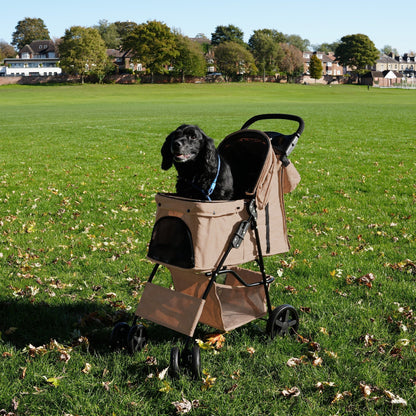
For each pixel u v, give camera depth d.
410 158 15.18
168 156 3.88
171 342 4.04
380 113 36.72
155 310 3.73
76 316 4.58
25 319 4.52
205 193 3.80
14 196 10.03
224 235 3.58
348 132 23.59
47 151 17.52
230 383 3.44
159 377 3.45
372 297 4.92
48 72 160.12
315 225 7.77
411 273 5.59
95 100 66.19
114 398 3.24
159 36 122.19
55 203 9.45
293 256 6.34
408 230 7.34
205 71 131.25
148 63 122.50
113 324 4.47
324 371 3.56
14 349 3.90
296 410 3.12
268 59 141.12
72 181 11.81
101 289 5.27
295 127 26.38
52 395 3.26
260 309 4.21
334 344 3.94
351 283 5.33
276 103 55.28
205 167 3.72
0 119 32.94
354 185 11.03
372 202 9.35
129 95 81.38
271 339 4.07
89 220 8.15
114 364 3.66
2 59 183.00
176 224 3.51
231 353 3.85
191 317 3.54
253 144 4.16
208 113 37.12
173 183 11.66
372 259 6.10
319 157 15.75
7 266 6.00
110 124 28.52
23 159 15.58
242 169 4.27
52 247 6.69
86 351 3.92
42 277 5.58
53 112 40.53
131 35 122.69
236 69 131.75
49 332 4.25
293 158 15.59
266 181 3.79
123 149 18.06
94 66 121.19
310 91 99.69
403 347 3.88
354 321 4.38
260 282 4.02
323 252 6.44
